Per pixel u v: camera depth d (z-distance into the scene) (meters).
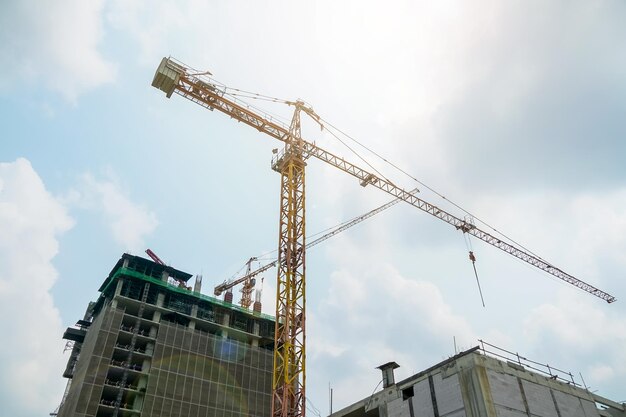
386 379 49.59
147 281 108.00
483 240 105.12
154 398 96.44
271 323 123.56
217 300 116.31
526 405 41.47
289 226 77.56
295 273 74.00
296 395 64.50
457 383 41.38
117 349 97.94
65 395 111.81
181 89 80.25
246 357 112.88
